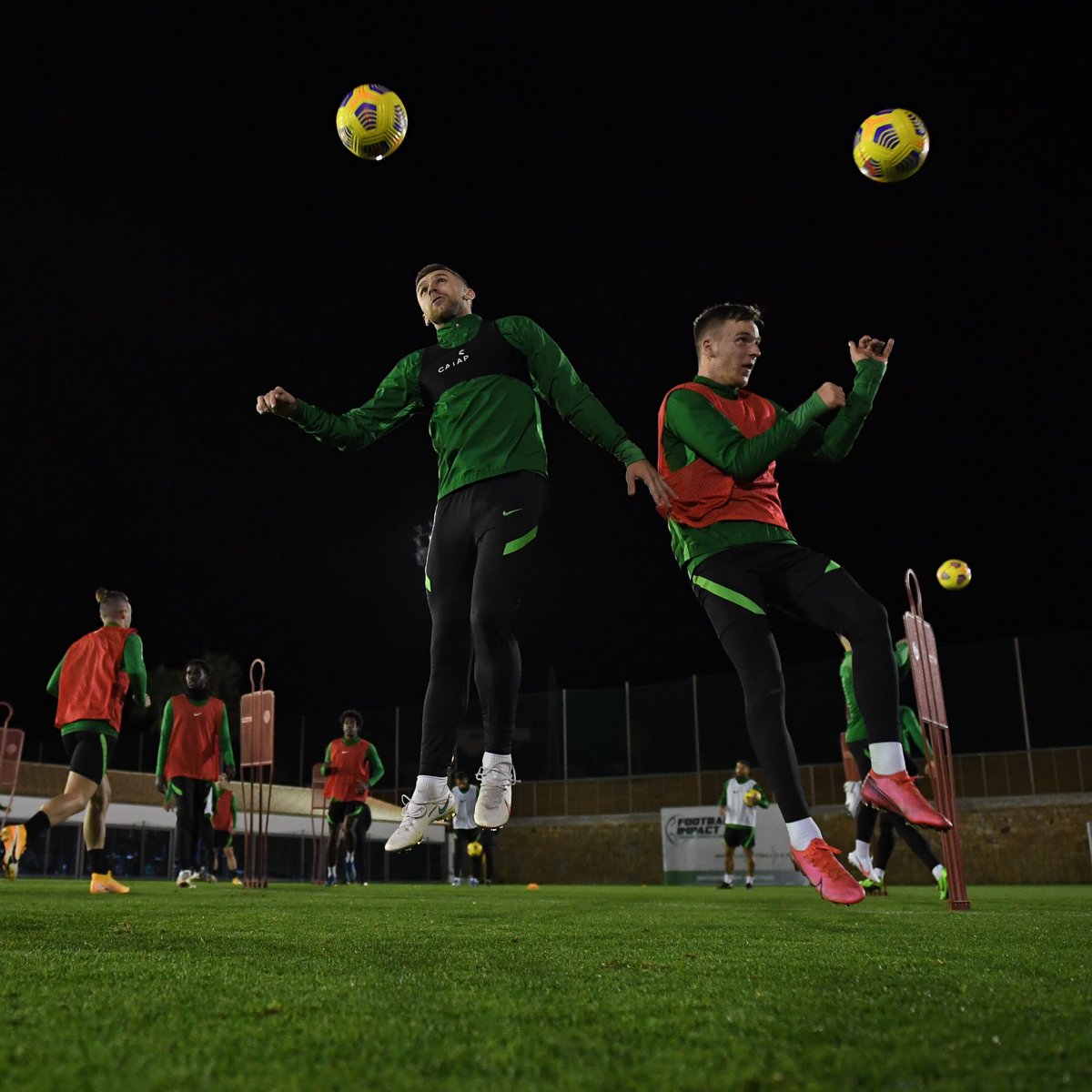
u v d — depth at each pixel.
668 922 3.73
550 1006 1.59
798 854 3.42
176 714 8.62
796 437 3.49
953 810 5.37
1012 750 18.39
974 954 2.43
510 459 3.55
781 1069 1.16
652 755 21.55
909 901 6.80
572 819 21.83
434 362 3.81
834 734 19.61
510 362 3.72
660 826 21.12
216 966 2.08
